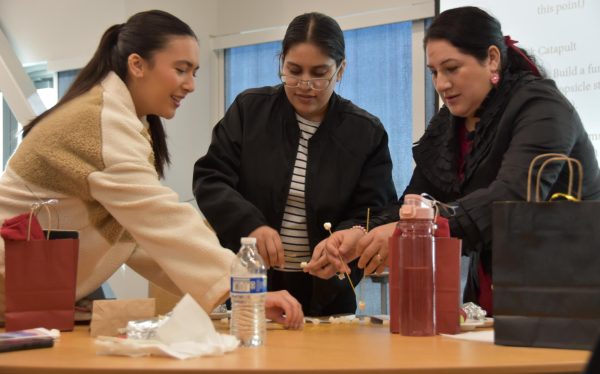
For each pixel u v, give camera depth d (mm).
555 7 3357
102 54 1752
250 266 1317
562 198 1666
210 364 1025
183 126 4281
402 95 3916
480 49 1826
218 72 4469
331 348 1213
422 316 1387
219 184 2156
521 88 1816
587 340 1188
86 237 1654
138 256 1832
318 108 2178
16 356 1131
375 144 2238
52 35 4582
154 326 1284
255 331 1251
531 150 1678
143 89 1753
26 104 4246
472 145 1897
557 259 1215
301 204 2188
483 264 1853
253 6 4320
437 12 3652
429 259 1396
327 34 2100
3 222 1496
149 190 1533
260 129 2219
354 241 1761
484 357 1100
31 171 1602
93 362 1056
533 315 1222
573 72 3303
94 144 1545
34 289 1443
